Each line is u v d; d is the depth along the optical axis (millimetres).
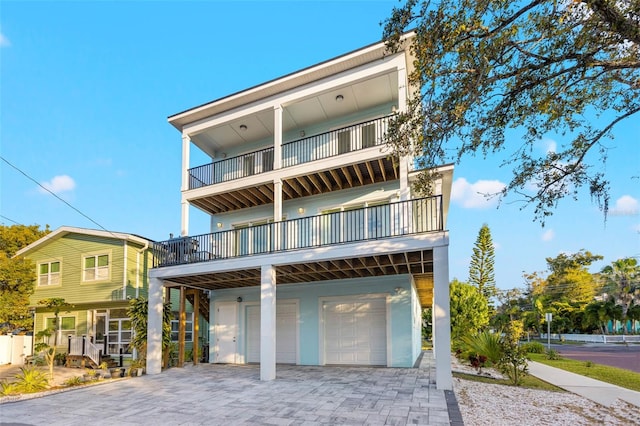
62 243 18391
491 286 29312
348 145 13391
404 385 8875
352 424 5988
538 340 38906
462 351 13672
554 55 5156
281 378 10242
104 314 17500
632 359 18438
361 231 12492
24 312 18219
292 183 12812
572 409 6980
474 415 6430
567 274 41906
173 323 17688
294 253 10375
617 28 4480
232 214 15281
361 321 12773
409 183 11914
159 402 7914
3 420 6781
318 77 12031
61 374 13289
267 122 14109
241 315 14406
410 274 12266
